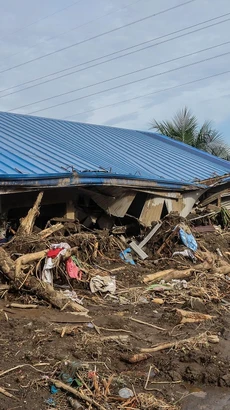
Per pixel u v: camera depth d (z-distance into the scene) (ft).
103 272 34.01
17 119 59.57
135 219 49.73
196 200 58.85
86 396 16.39
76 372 17.81
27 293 27.91
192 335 23.59
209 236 49.75
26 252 31.96
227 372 19.10
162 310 28.63
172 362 19.88
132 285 33.81
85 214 46.26
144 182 47.67
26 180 35.06
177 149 73.82
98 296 30.55
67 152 47.60
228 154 95.76
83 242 36.35
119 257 40.42
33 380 17.29
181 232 43.01
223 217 59.52
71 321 24.23
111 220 47.75
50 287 27.50
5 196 38.40
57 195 42.63
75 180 39.14
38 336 21.34
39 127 58.54
